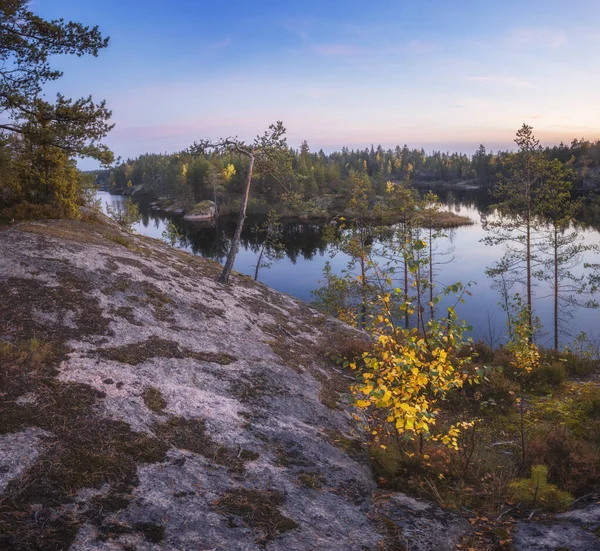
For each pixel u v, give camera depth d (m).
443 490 5.96
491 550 4.55
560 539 4.61
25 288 9.37
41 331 7.81
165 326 9.79
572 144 154.88
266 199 109.44
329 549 4.32
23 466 4.50
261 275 49.44
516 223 26.92
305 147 128.88
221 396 7.48
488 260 50.62
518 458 7.02
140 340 8.64
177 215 112.88
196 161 120.25
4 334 7.39
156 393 6.82
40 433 5.08
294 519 4.75
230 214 106.75
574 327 30.48
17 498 4.09
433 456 6.65
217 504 4.71
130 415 5.99
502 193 27.22
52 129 13.36
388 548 4.48
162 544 3.97
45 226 15.41
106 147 14.03
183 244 69.50
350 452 6.86
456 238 66.38
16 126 13.39
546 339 28.52
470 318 31.09
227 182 120.31
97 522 4.05
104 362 7.32
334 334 14.02
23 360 6.59
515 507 5.49
